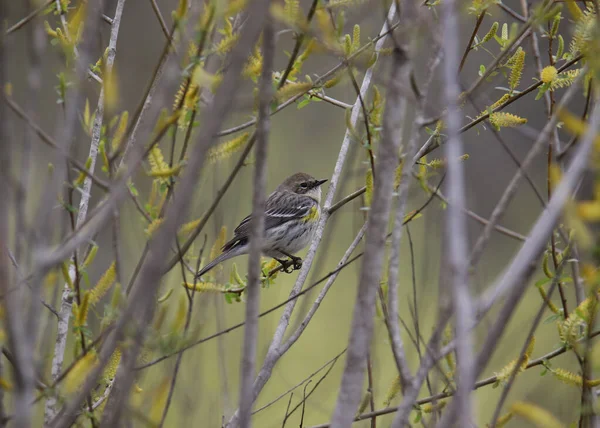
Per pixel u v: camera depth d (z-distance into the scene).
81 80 6.12
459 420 5.73
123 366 7.41
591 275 6.68
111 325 7.83
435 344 6.44
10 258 7.83
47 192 5.79
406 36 6.77
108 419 7.42
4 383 6.58
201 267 11.98
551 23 10.41
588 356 7.55
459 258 5.59
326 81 9.84
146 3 26.91
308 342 22.05
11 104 7.36
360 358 6.45
